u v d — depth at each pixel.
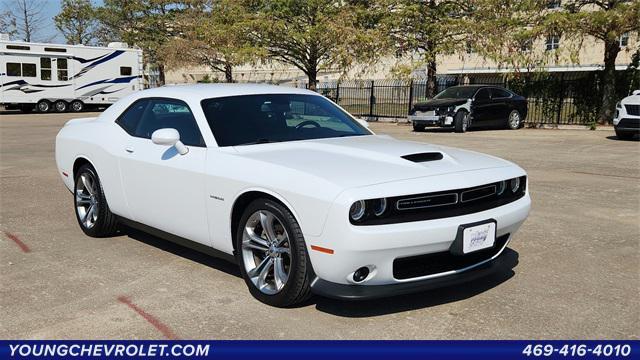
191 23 40.53
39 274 4.68
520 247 5.35
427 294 4.20
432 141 15.33
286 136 4.66
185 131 4.70
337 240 3.39
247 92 4.99
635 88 19.88
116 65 31.05
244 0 29.22
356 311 3.90
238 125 4.59
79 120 6.43
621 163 10.84
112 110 5.70
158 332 3.61
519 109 19.97
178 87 5.27
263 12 27.67
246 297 4.14
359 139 4.77
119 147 5.22
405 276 3.66
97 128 5.66
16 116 26.77
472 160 4.22
